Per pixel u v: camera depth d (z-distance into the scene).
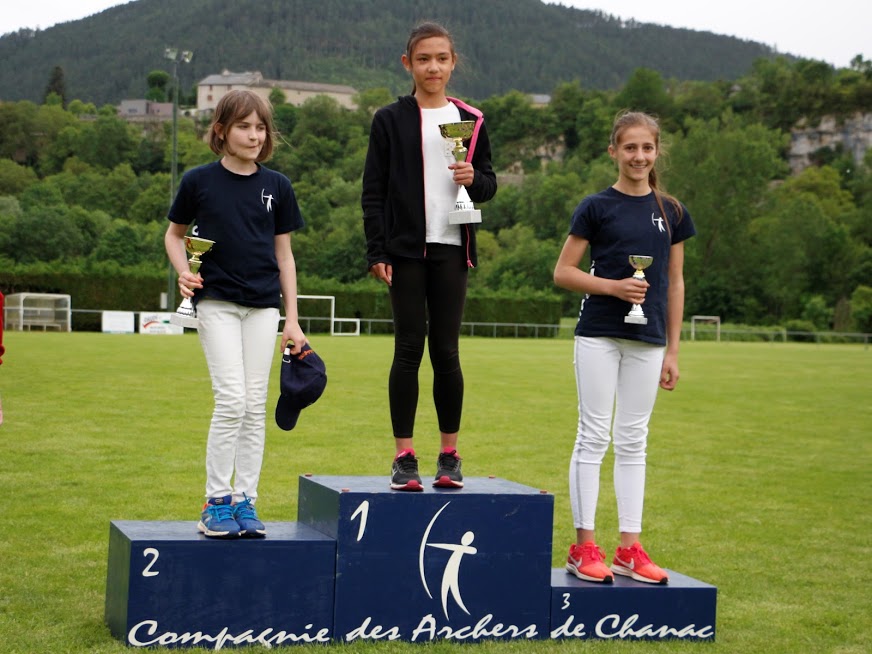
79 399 13.27
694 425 13.07
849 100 130.50
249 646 3.94
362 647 3.99
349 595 4.05
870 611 4.92
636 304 4.53
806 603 5.05
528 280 71.19
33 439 9.73
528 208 87.44
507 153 127.12
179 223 4.30
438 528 4.15
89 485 7.53
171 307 42.00
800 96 132.38
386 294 50.06
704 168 72.00
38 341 28.92
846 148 129.38
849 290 71.06
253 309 4.25
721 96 132.50
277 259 4.41
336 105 110.00
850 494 8.27
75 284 44.78
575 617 4.33
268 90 182.75
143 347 26.09
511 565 4.24
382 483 4.45
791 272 70.56
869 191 93.31
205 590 3.89
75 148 108.19
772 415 14.47
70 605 4.54
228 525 3.94
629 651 4.15
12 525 6.18
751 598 5.14
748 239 72.56
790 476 9.16
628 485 4.70
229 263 4.19
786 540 6.50
